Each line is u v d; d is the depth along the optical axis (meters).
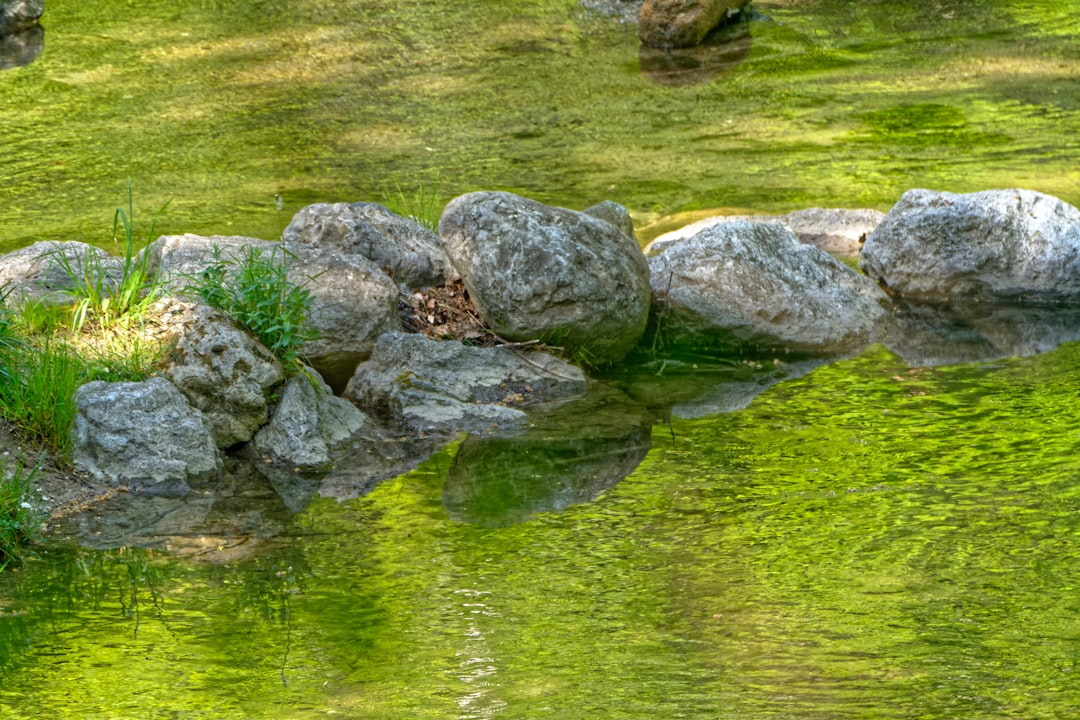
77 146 35.53
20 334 17.88
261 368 17.56
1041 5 49.47
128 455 16.27
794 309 22.22
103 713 11.10
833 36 46.56
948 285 24.00
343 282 19.80
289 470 16.81
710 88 40.72
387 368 19.08
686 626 12.43
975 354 20.86
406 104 39.41
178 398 16.73
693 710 10.79
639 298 20.95
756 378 20.16
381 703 11.13
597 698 11.08
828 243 26.94
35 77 42.84
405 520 15.26
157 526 15.08
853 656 11.71
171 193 30.97
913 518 14.77
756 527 14.72
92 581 13.70
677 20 45.34
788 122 36.72
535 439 17.75
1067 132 34.53
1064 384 19.19
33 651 12.23
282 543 14.65
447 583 13.57
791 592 13.09
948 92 39.19
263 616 12.89
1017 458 16.42
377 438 17.86
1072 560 13.57
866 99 38.88
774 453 17.00
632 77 42.19
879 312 22.86
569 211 21.28
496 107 38.97
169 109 39.09
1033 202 24.25
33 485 15.62
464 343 20.59
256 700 11.25
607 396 19.42
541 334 20.36
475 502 15.77
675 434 17.83
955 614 12.49
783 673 11.43
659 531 14.73
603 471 16.58
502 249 20.34
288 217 28.64
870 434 17.53
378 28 48.41
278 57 44.88
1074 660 11.52
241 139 35.91
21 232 28.02
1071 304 23.55
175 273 19.47
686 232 26.02
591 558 14.09
